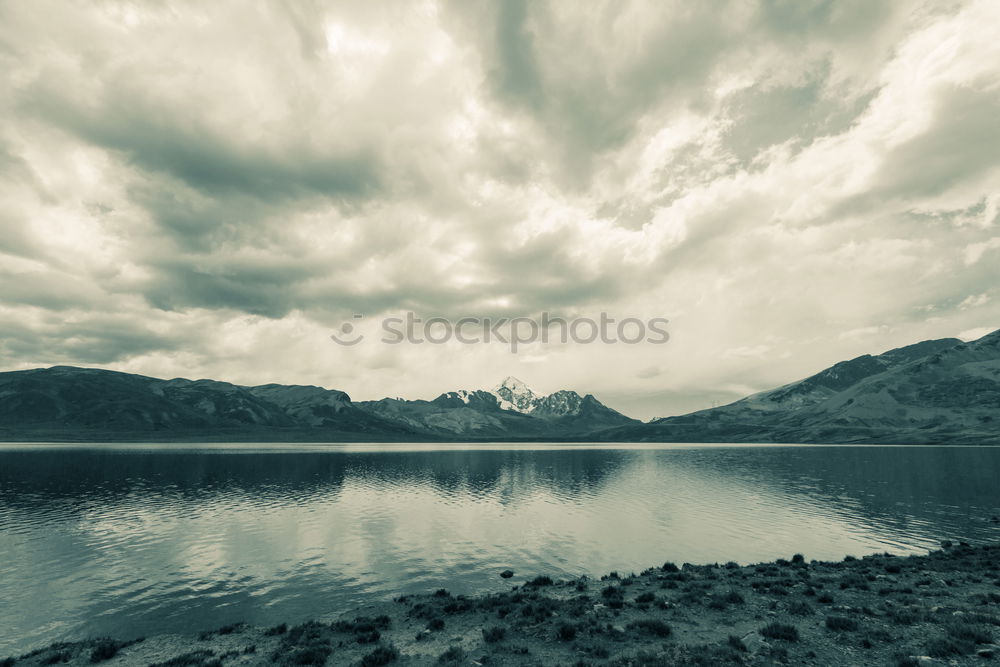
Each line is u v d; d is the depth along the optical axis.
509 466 161.00
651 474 127.44
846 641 18.23
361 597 33.34
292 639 22.78
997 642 17.02
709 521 60.56
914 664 15.66
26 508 69.25
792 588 26.61
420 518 63.72
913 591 24.91
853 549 45.59
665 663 16.61
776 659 16.75
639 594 26.67
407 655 19.47
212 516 64.44
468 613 25.53
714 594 25.45
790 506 71.94
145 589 35.56
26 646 25.94
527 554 44.84
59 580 37.72
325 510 69.88
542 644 19.58
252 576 38.66
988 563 31.59
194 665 19.97
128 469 124.69
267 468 136.88
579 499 81.75
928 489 89.31
